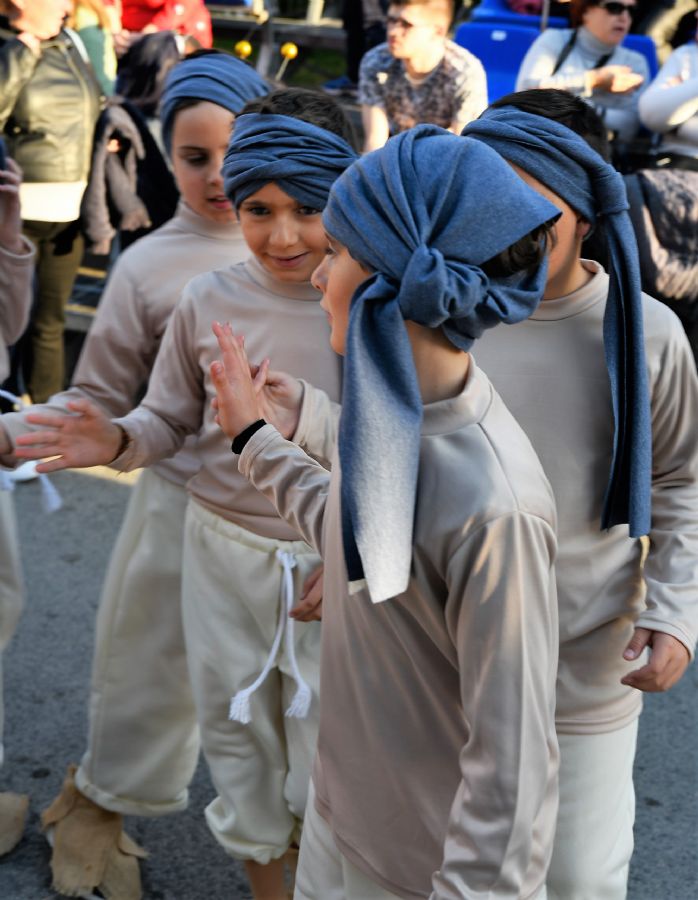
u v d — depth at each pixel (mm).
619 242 1661
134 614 2352
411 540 1238
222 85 2262
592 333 1759
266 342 2041
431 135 1276
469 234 1202
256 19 7656
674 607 1761
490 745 1260
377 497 1190
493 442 1273
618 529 1796
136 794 2447
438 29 4219
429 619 1310
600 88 4582
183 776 2484
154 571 2309
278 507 1587
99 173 4410
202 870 2639
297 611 1979
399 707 1388
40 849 2639
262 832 2195
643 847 2830
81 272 5703
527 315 1296
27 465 2320
